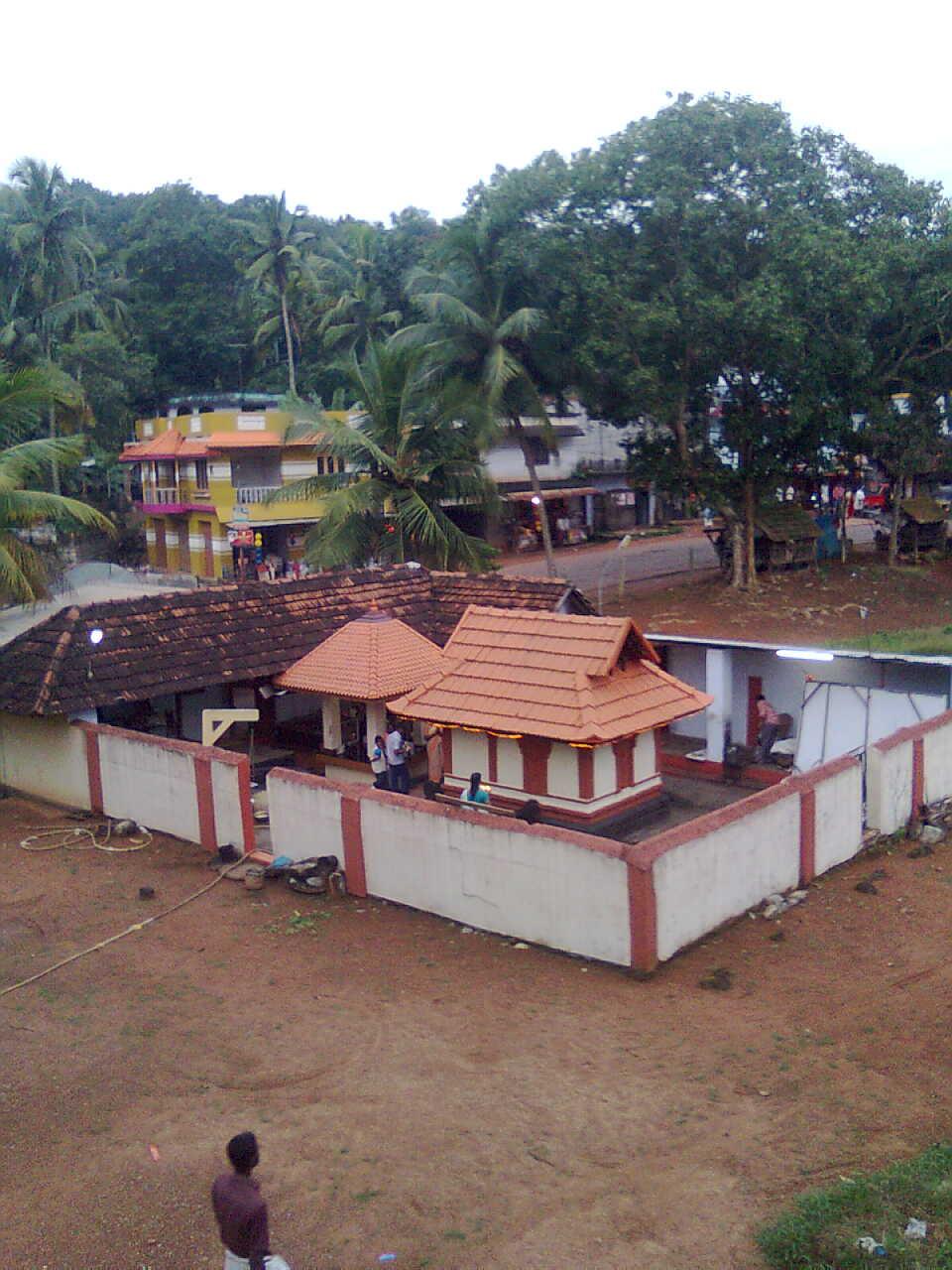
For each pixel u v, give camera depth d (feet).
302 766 71.97
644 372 112.98
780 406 121.80
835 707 67.10
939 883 46.39
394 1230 24.30
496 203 119.75
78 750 60.59
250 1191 20.20
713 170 113.91
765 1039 33.09
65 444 76.43
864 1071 30.63
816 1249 22.12
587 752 55.93
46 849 54.39
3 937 43.42
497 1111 29.43
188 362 203.21
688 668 80.02
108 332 173.58
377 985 38.50
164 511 165.78
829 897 45.44
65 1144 28.48
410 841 45.19
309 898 47.24
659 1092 30.04
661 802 61.87
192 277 204.33
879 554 155.02
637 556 168.45
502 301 122.72
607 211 117.50
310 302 187.83
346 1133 28.53
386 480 110.52
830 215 117.29
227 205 219.41
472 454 118.32
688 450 126.52
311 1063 32.78
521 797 58.90
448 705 59.00
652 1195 25.12
